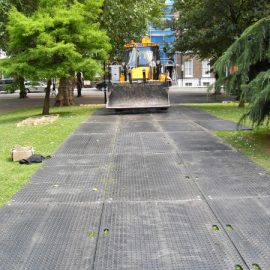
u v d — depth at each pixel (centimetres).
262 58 1020
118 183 688
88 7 1795
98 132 1223
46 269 409
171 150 936
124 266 411
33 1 2077
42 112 1967
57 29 1642
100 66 1809
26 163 848
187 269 404
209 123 1380
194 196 612
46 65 1672
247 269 402
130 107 1820
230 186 656
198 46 2072
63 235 484
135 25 2447
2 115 2075
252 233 480
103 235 482
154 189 650
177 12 2883
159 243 459
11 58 1706
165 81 1883
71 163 835
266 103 958
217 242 459
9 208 577
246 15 1827
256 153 900
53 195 630
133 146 994
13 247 456
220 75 1059
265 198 596
